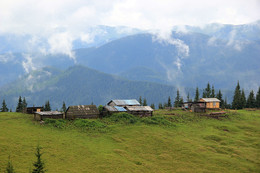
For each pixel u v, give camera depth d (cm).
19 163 4897
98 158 5531
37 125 7588
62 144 6138
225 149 6650
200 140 7250
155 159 5791
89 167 5075
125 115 8988
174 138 7188
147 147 6431
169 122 8812
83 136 6925
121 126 8019
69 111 8594
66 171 4797
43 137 6494
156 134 7350
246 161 5931
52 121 7925
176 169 5334
